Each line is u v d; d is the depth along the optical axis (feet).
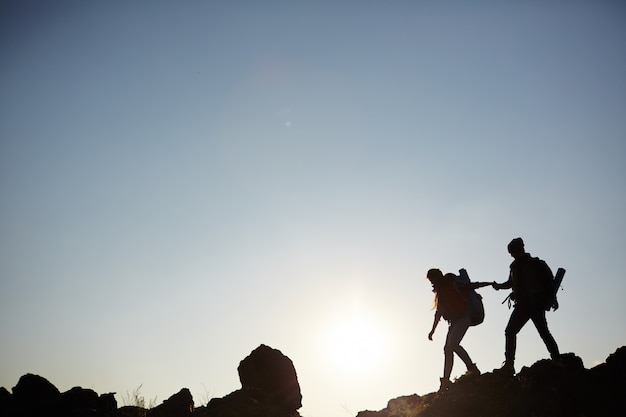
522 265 54.95
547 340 53.83
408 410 55.57
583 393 50.70
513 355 55.01
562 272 54.54
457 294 57.11
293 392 59.26
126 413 56.13
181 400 57.06
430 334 58.44
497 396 52.65
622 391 50.37
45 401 55.16
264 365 59.82
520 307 54.54
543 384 51.85
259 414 55.16
